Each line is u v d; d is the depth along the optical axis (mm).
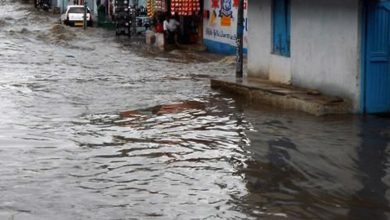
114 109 14461
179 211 7609
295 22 14883
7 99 15781
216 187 8562
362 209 7621
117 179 8930
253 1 16938
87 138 11469
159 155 10258
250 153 10273
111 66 24266
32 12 67812
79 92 17078
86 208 7695
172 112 13977
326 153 10086
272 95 14336
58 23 49812
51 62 25344
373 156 9859
